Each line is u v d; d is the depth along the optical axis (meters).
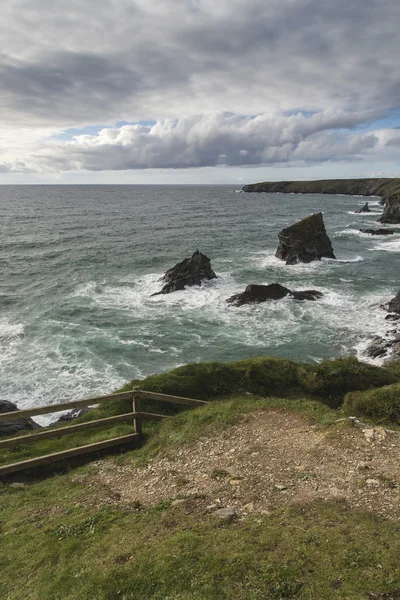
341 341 29.45
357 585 5.23
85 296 40.09
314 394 17.86
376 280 45.41
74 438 13.83
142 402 16.41
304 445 10.42
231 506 7.92
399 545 5.95
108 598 5.70
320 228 55.47
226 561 5.96
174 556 6.23
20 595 6.14
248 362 19.89
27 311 35.84
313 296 38.50
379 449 9.55
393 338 28.94
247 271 49.47
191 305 37.50
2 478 10.82
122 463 11.10
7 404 19.92
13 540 7.63
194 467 10.16
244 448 10.79
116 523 7.71
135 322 33.53
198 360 27.12
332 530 6.48
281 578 5.51
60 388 23.55
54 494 9.59
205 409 13.88
